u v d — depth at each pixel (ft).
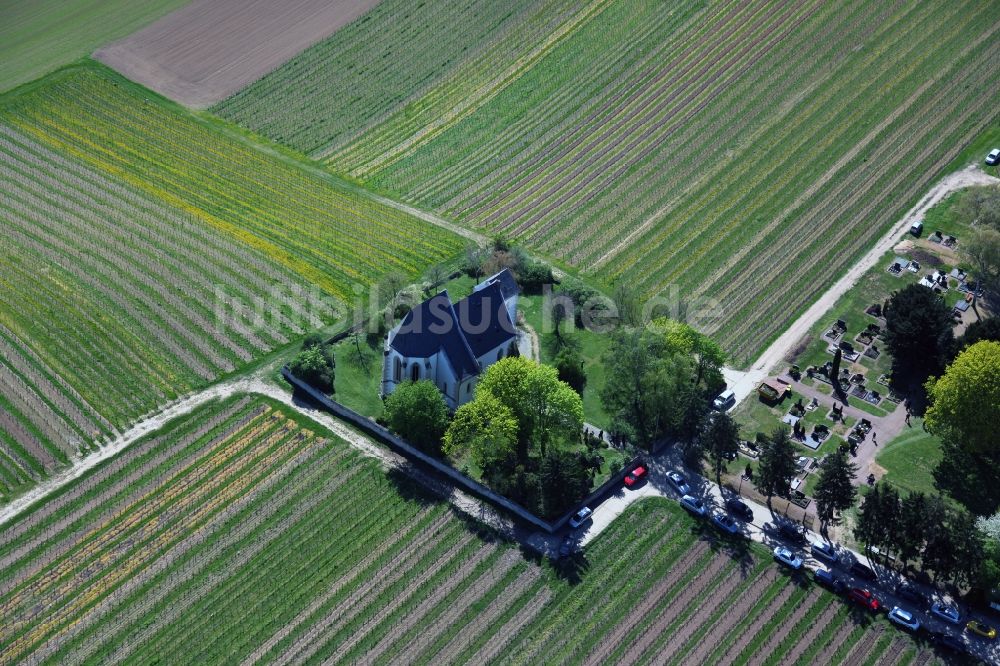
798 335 574.15
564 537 460.14
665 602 433.48
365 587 441.27
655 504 476.54
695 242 648.79
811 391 538.06
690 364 507.30
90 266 638.12
